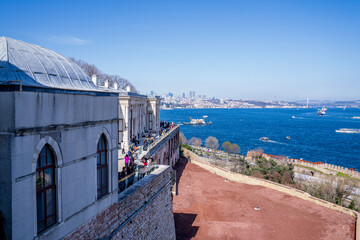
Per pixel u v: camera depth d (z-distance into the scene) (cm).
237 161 6391
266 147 12344
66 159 985
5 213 784
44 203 912
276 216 3591
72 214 1023
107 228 1242
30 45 1195
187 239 2814
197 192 4369
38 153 859
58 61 1236
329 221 3491
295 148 12106
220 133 17212
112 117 1286
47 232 903
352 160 9706
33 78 1014
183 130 18712
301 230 3219
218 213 3594
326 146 12675
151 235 1692
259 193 4469
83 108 1068
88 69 7419
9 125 765
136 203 1519
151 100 5406
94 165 1149
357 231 3120
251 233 3078
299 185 4822
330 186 4416
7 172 773
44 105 870
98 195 1201
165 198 1981
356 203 4028
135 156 2794
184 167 6016
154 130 5438
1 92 775
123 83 9119
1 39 1080
